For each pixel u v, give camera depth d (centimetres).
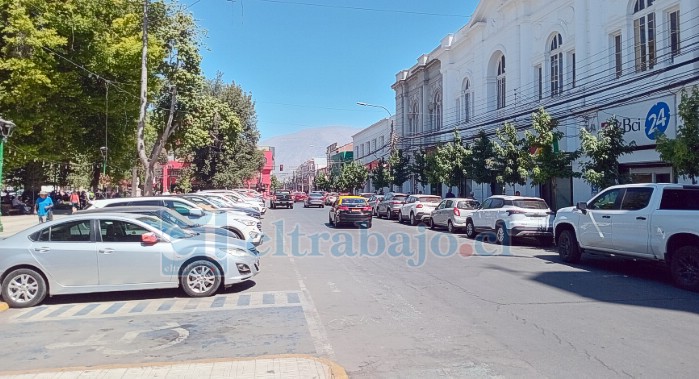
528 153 2084
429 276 1117
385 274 1150
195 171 4647
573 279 1076
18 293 884
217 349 623
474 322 732
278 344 640
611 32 2131
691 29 1720
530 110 2559
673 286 996
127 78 2833
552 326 704
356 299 898
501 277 1100
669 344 620
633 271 1180
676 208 1021
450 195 3125
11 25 2320
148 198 1428
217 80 5084
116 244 914
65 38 2458
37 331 721
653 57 1905
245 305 862
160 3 2822
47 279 893
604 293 930
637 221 1070
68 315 815
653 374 520
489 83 3281
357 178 6100
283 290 985
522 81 2828
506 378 514
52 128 2734
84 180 5688
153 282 917
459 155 2881
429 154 3459
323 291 971
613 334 663
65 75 2584
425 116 4588
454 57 3900
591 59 2234
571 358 572
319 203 5262
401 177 4216
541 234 1662
